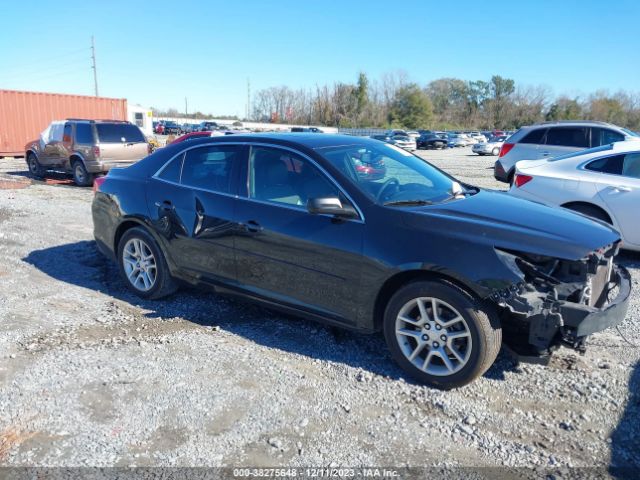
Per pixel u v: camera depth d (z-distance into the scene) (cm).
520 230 329
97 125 1289
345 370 364
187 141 480
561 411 316
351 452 278
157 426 298
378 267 346
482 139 5322
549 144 1086
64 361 371
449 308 329
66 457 271
